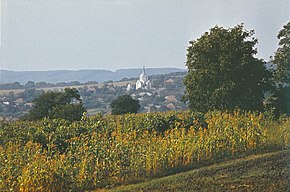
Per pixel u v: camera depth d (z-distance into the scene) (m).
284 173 17.02
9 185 16.05
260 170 17.64
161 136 22.09
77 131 23.20
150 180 17.34
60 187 16.27
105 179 17.39
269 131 22.38
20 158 17.83
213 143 20.17
